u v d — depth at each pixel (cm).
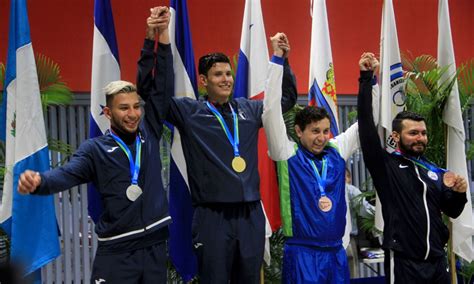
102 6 358
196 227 291
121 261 269
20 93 354
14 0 362
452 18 627
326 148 334
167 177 475
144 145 286
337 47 600
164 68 295
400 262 316
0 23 516
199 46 564
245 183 287
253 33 373
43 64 430
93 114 351
